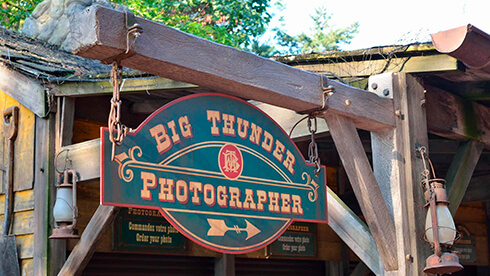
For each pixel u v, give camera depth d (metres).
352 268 7.79
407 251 4.59
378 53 4.89
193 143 3.78
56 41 6.62
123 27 3.10
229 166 3.92
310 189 4.33
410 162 4.76
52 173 5.23
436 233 4.45
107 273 5.75
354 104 4.47
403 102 4.84
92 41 3.01
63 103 5.30
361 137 6.59
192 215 3.69
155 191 3.55
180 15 13.74
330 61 5.11
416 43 4.75
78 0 6.64
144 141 3.55
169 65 3.34
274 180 4.13
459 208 8.21
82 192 5.62
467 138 5.57
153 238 5.91
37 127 5.41
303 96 4.07
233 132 3.99
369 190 4.48
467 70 5.02
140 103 6.09
